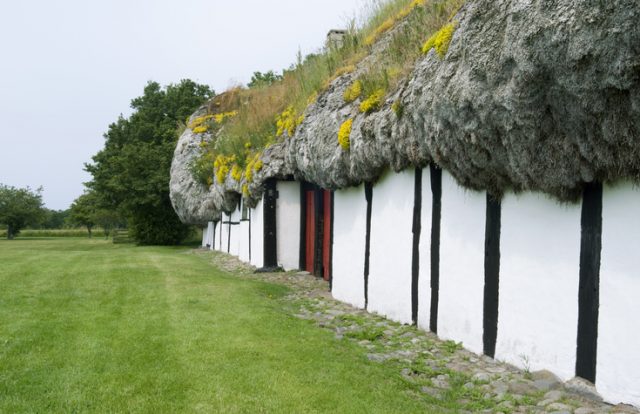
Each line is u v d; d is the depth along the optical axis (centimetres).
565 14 365
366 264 840
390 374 495
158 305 789
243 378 462
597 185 414
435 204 643
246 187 1491
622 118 358
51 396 415
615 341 396
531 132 424
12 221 4909
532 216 483
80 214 5166
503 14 453
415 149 631
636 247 382
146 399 413
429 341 614
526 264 490
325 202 1228
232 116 2230
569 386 425
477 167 518
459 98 492
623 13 332
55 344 560
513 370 495
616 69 342
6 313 713
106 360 506
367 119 744
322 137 916
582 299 427
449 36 551
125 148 3150
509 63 427
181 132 2769
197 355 525
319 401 416
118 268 1257
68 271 1172
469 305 575
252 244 1565
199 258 1922
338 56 1135
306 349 559
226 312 743
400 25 920
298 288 1095
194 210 2352
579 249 430
